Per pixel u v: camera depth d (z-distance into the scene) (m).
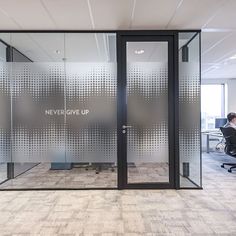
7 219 3.03
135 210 3.29
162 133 4.22
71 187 4.24
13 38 4.27
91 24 3.87
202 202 3.58
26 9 3.30
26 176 4.36
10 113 4.20
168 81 4.22
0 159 4.22
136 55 4.23
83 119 4.19
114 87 4.20
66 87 4.19
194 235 2.62
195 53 4.27
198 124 4.25
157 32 4.17
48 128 4.19
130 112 4.21
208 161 6.82
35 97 4.18
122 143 4.20
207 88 9.11
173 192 4.05
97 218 3.04
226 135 5.70
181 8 3.32
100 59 4.25
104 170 4.54
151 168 4.25
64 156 4.20
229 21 3.78
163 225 2.85
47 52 4.36
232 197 3.80
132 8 3.32
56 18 3.63
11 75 4.21
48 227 2.81
